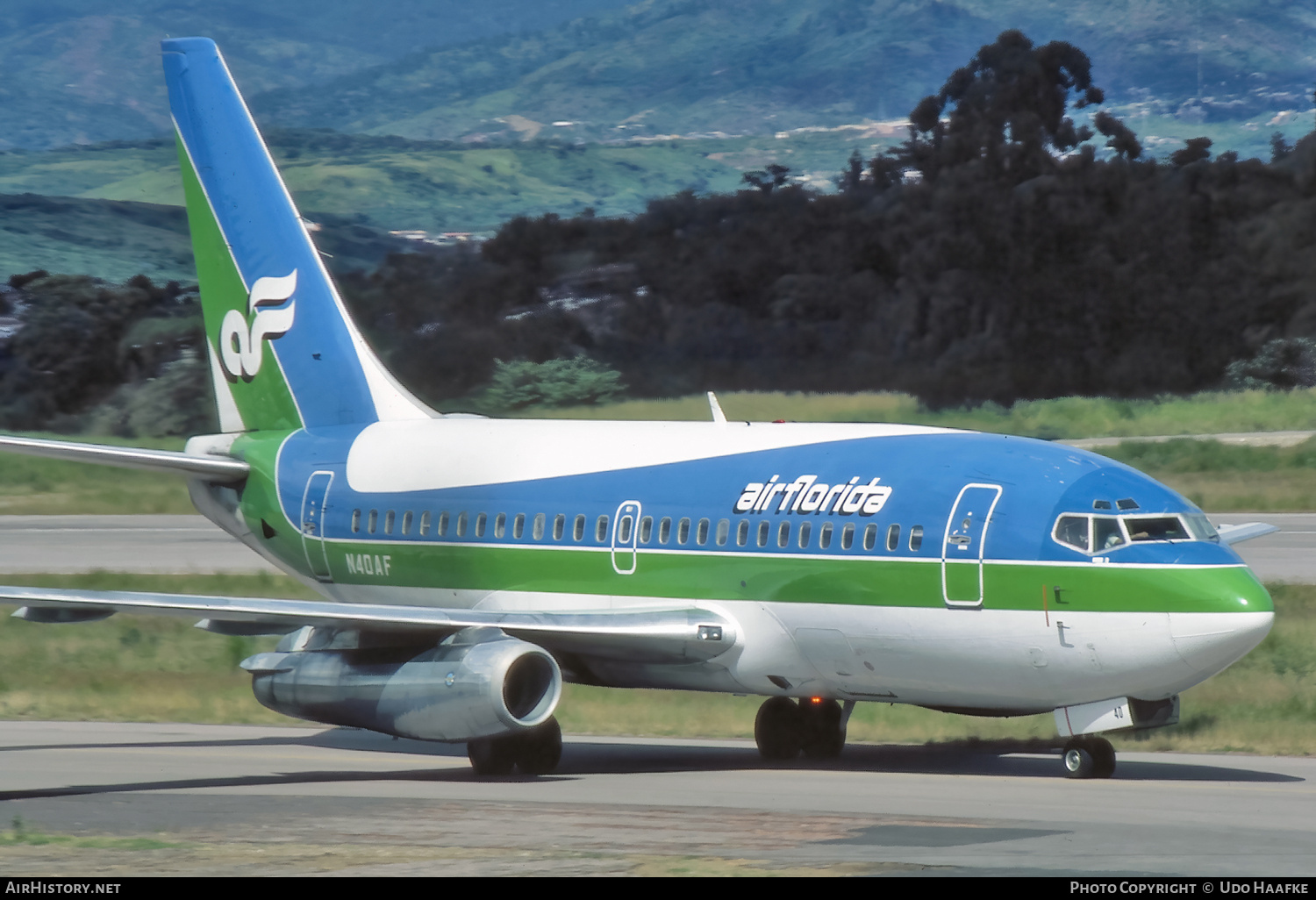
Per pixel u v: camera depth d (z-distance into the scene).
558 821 63.06
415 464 95.50
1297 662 109.38
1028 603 71.31
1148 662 69.38
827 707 84.69
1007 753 86.00
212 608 75.38
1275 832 59.38
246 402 106.62
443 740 78.38
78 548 191.00
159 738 96.00
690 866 52.78
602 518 85.69
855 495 77.19
